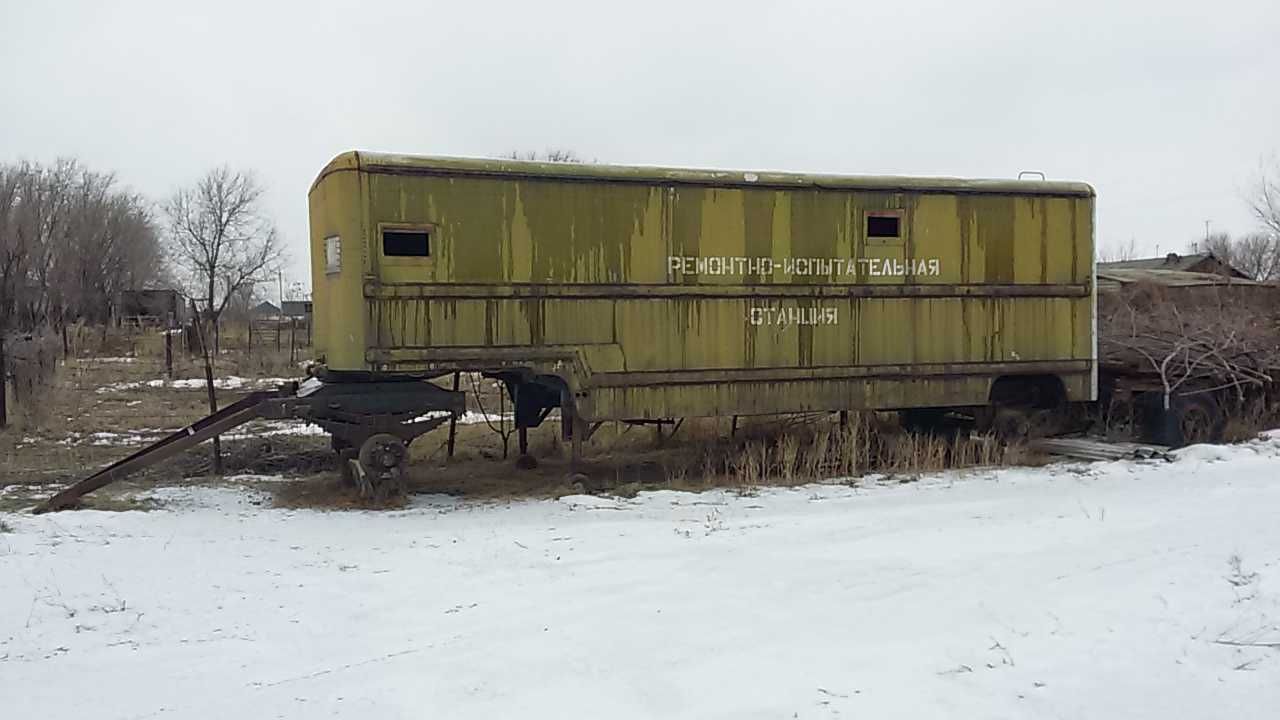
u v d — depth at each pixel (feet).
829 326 39.04
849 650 17.81
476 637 19.20
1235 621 18.37
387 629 19.84
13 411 52.49
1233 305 51.65
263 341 120.98
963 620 19.33
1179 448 43.88
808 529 28.35
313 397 34.19
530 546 26.78
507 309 35.01
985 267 41.11
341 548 26.89
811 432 45.78
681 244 37.04
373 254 33.30
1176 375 46.26
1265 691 15.28
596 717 15.23
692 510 32.07
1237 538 25.50
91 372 80.43
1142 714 14.70
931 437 43.83
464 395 35.58
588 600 21.49
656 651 18.07
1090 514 29.84
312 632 19.71
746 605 20.77
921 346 40.27
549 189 35.42
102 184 155.94
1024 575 22.40
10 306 79.56
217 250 177.47
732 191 37.63
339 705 15.93
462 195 34.40
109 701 16.21
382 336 33.53
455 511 32.53
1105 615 19.20
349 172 33.14
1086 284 42.63
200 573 24.13
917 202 40.11
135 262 172.96
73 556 25.48
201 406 60.34
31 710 15.84
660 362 36.88
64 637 19.42
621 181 36.24
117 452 44.83
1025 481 36.58
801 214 38.55
